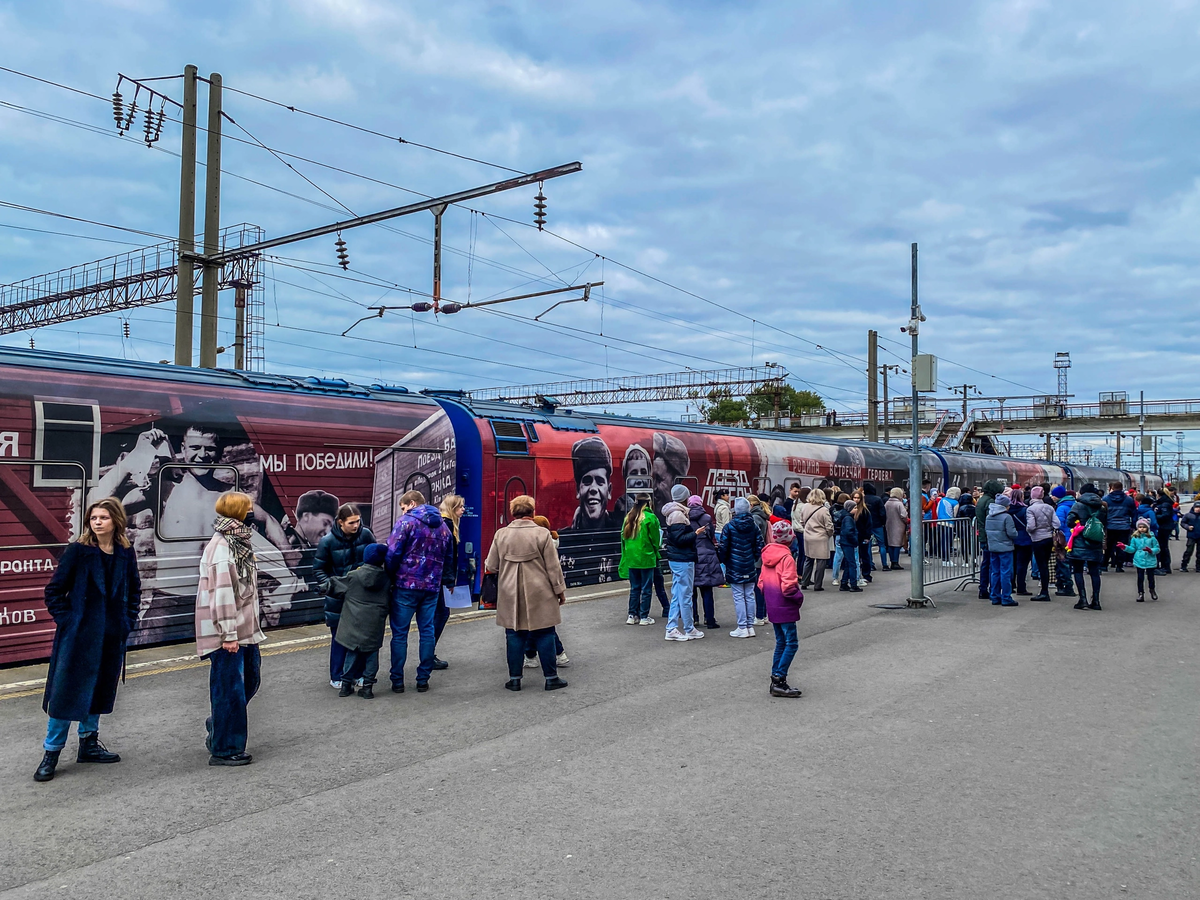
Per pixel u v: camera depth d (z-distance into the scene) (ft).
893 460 78.02
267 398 31.22
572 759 17.40
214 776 16.44
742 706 21.48
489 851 13.00
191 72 47.98
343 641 21.98
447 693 23.04
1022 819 14.08
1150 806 14.61
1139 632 31.55
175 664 25.48
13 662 23.98
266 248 46.88
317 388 34.12
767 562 22.65
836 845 13.12
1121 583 48.44
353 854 12.93
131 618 17.19
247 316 72.28
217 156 49.29
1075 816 14.20
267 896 11.59
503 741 18.67
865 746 18.10
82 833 13.75
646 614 34.50
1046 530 40.24
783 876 12.07
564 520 43.83
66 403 25.45
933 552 43.27
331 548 23.00
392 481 34.91
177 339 47.34
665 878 12.03
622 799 15.15
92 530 16.55
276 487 30.76
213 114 49.24
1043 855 12.72
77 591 16.35
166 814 14.55
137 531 26.78
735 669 25.82
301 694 22.79
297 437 31.50
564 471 43.86
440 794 15.47
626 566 34.22
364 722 20.21
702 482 54.19
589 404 151.64
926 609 37.60
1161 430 170.09
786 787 15.67
